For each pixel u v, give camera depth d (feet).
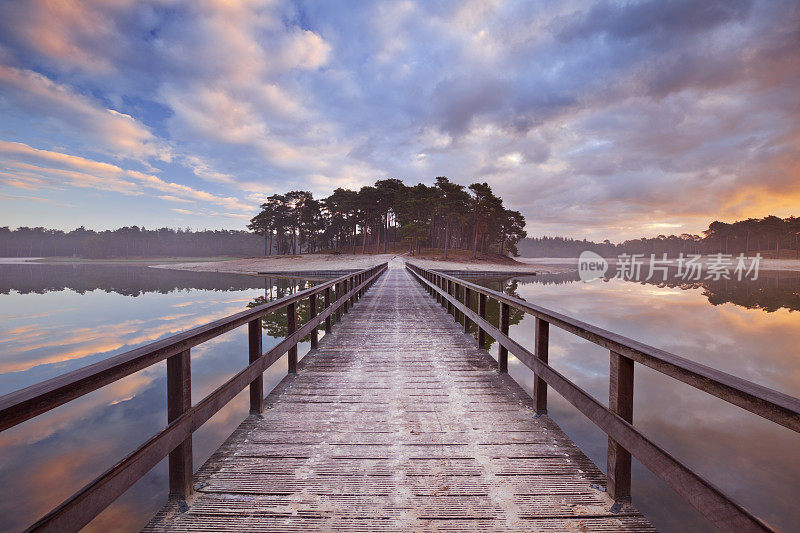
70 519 4.16
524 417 10.87
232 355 30.96
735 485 12.48
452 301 27.55
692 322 52.85
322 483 7.60
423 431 9.98
